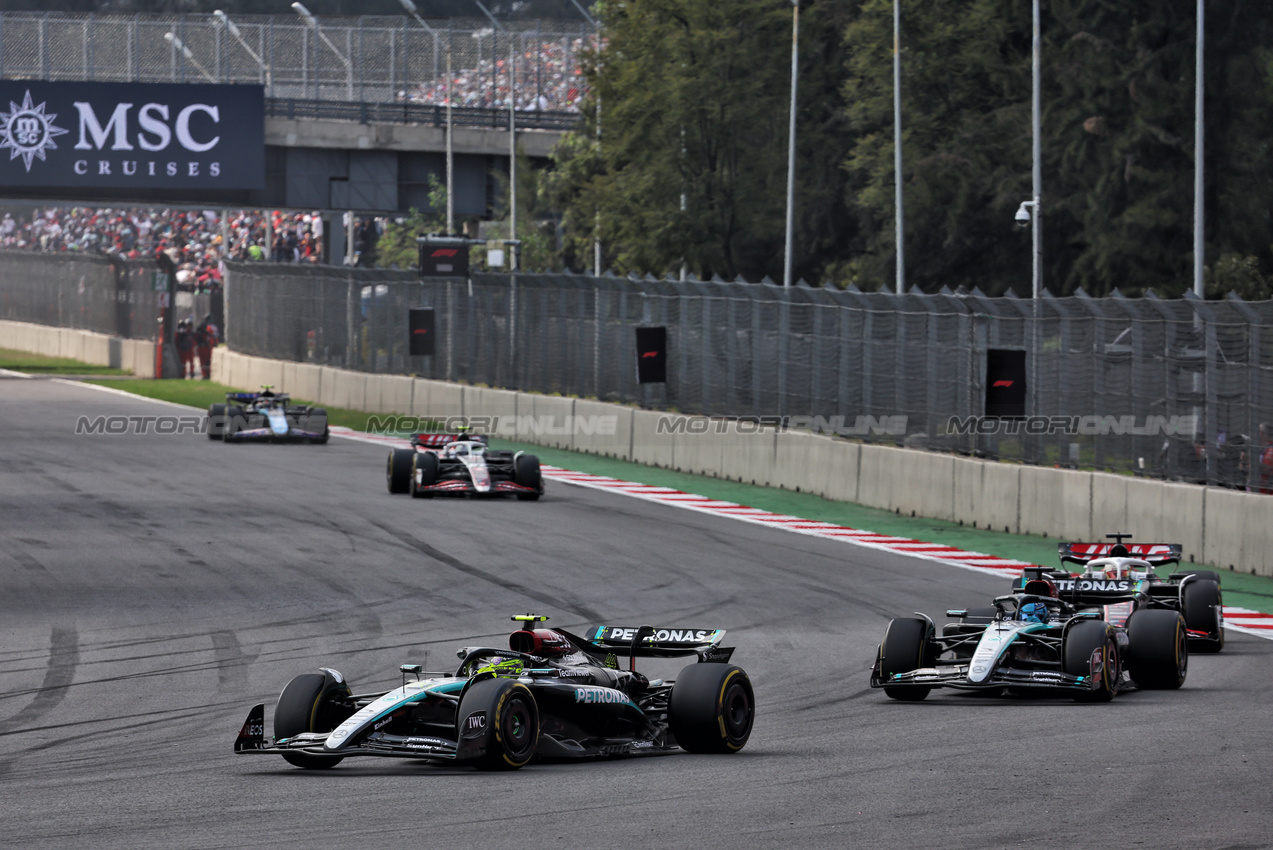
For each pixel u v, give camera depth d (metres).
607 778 38.34
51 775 39.78
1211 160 195.25
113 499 108.38
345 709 40.62
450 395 163.25
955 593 78.44
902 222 182.00
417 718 41.84
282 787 37.28
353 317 184.75
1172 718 49.09
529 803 34.88
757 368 123.38
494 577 80.19
